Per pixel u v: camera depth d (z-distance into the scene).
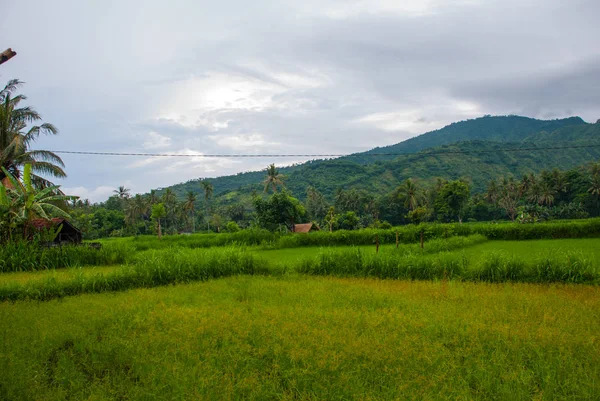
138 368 5.58
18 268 15.89
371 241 28.03
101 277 12.49
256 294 10.59
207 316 7.93
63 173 28.28
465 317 7.52
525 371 5.20
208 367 5.42
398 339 6.30
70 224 26.06
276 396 4.82
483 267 12.77
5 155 25.19
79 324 7.68
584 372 5.13
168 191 88.06
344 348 5.88
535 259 13.00
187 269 13.83
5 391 4.91
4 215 18.55
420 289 10.84
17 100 27.55
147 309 8.86
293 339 6.37
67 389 5.12
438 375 5.11
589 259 12.59
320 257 15.09
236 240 30.73
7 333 7.07
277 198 42.88
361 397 4.62
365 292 10.49
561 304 8.76
